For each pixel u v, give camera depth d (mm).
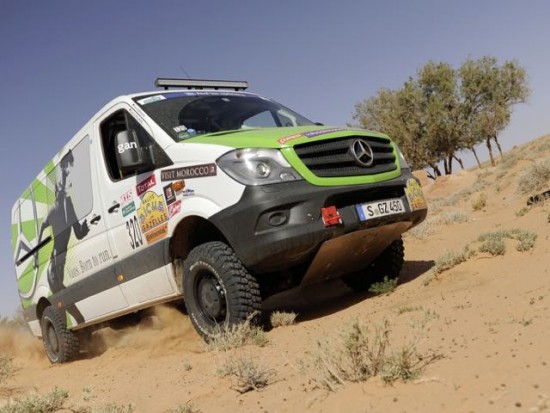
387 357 3473
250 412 3578
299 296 8344
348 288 8062
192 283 6043
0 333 12016
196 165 5832
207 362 5223
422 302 5301
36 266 9500
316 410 3205
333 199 5602
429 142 44500
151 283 6648
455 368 3219
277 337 5605
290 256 5500
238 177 5480
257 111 7172
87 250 7742
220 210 5547
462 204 18016
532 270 5309
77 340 8891
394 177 6242
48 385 7051
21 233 10188
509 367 3035
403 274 7715
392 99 46219
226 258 5660
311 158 5645
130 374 6004
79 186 7938
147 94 7082
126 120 6961
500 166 23312
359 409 3020
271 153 5547
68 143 8344
